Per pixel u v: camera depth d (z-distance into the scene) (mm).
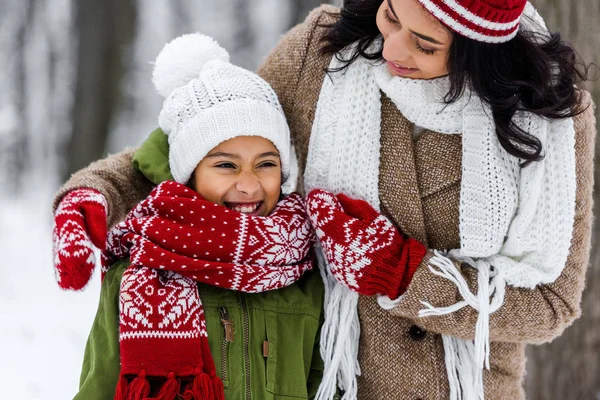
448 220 3123
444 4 2662
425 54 2803
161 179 3295
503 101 2887
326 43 3207
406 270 2996
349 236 2988
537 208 2973
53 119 14664
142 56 16703
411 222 3117
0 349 6855
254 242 3014
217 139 3062
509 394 3332
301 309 3176
